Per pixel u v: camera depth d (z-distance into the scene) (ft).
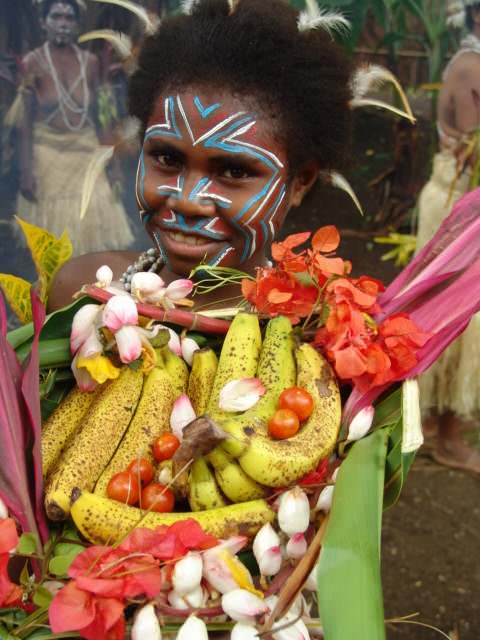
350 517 3.10
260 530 3.19
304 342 3.75
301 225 17.71
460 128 10.37
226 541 3.09
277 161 4.04
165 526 3.06
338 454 3.56
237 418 3.34
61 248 4.52
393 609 9.09
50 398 3.97
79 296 3.75
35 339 3.36
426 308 3.80
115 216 11.22
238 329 3.72
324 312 3.69
